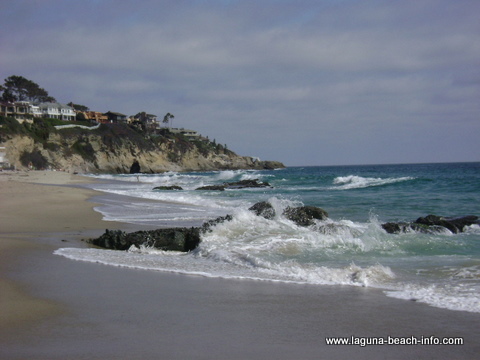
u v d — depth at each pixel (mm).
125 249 11930
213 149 190625
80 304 6328
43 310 6020
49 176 68125
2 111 125000
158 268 9078
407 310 6172
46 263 9344
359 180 50000
